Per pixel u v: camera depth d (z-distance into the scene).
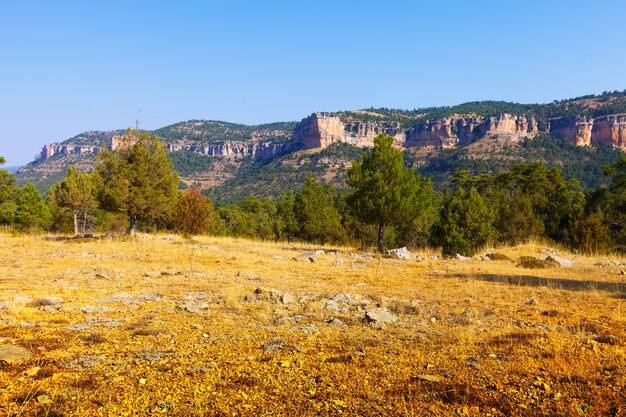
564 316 8.12
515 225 37.41
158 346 5.70
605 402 4.16
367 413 3.91
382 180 24.05
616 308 9.00
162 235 28.44
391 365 5.18
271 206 103.38
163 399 4.05
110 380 4.42
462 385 4.56
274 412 3.88
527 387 4.53
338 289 11.05
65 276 11.53
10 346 5.25
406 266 17.50
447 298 10.10
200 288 10.41
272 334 6.47
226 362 5.13
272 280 12.27
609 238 28.58
